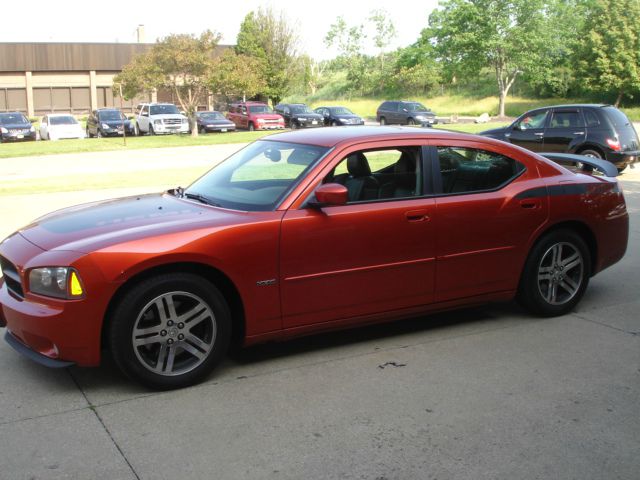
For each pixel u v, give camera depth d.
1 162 20.38
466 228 4.88
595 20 46.09
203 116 36.19
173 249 3.88
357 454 3.28
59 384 4.13
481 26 49.19
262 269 4.18
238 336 4.32
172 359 4.01
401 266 4.66
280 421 3.63
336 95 71.06
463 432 3.51
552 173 5.38
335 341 4.93
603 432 3.52
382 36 68.00
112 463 3.18
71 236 4.08
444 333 5.11
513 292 5.23
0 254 4.32
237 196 4.59
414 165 4.81
